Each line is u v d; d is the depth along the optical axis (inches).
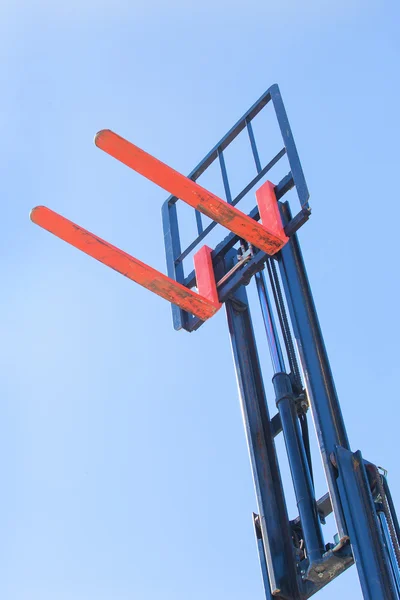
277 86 415.8
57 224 354.3
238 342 386.3
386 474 320.5
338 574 310.8
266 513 334.0
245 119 422.0
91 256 365.1
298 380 362.0
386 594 285.0
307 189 368.8
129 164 346.9
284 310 386.3
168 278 373.7
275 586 315.6
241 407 367.6
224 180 413.1
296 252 377.1
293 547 325.7
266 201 379.2
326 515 331.0
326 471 316.5
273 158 394.9
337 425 329.4
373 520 300.0
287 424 346.9
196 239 419.5
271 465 349.4
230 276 388.8
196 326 399.2
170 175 348.5
